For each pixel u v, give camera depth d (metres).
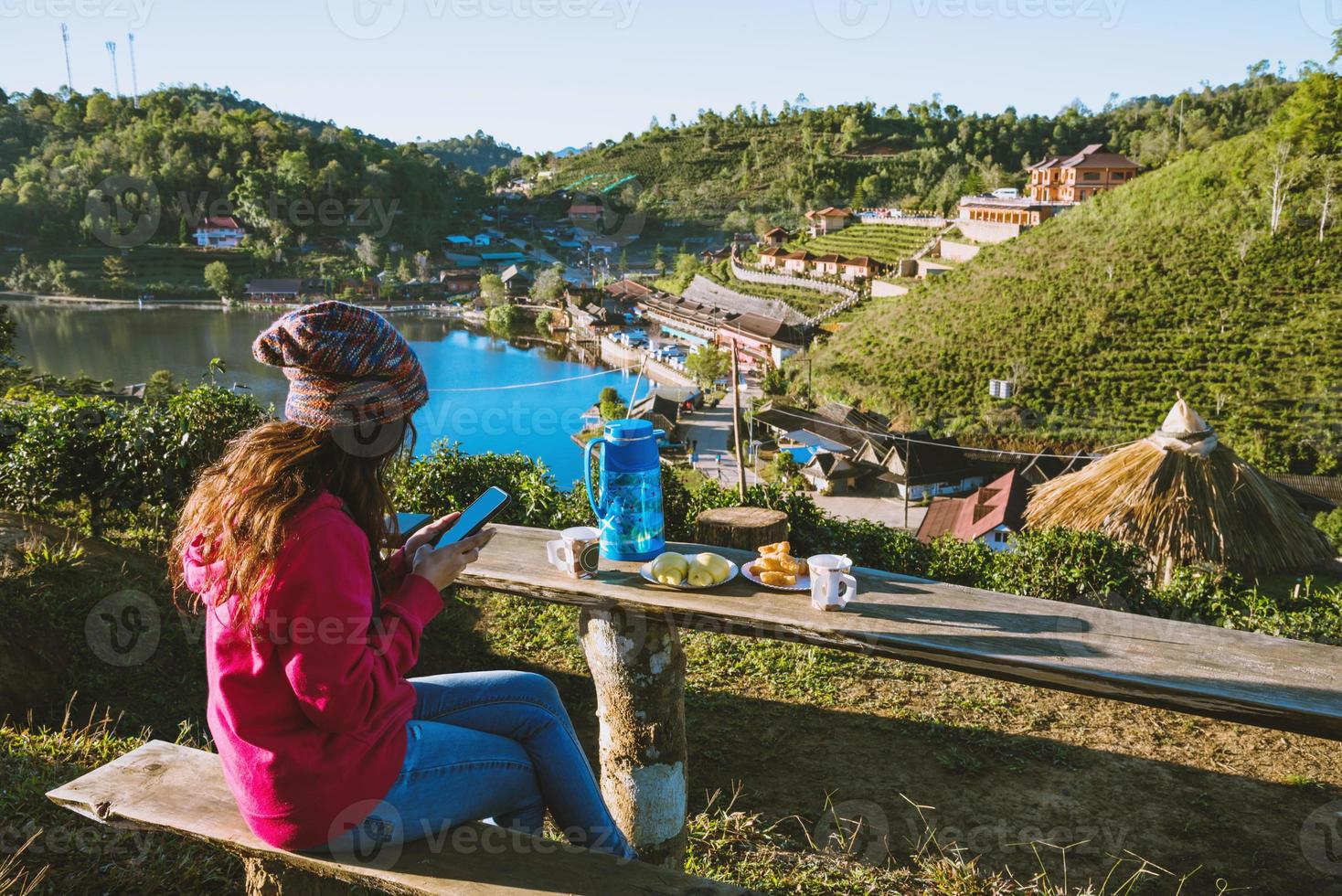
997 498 35.47
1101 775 4.91
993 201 93.69
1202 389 56.47
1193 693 1.95
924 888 3.74
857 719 5.61
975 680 6.23
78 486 8.47
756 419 55.41
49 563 6.13
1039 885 3.82
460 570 1.85
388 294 107.25
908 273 94.75
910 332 73.75
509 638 7.05
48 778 3.58
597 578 2.70
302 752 1.56
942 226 104.31
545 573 2.74
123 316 87.69
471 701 2.00
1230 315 63.56
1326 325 59.69
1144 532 10.19
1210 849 4.20
